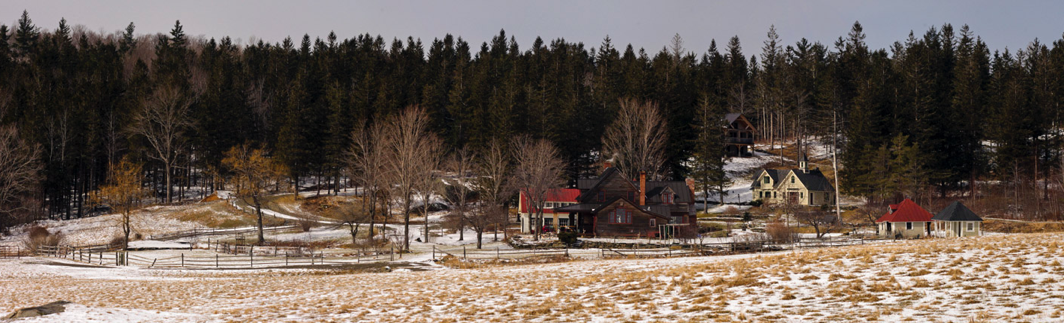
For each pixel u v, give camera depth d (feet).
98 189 310.45
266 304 86.22
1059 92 317.01
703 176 284.61
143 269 151.74
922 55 383.24
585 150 310.45
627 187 235.20
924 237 190.60
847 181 286.25
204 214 260.21
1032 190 253.44
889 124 305.32
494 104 305.32
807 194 283.38
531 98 320.50
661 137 281.74
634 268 109.29
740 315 58.54
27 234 237.04
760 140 440.86
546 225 234.79
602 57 490.90
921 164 266.77
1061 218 222.89
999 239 98.02
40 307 73.82
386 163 210.59
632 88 327.06
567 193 239.09
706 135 290.15
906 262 79.36
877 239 185.68
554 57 477.77
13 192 259.80
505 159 247.91
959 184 301.84
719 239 192.95
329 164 296.30
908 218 194.49
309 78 384.27
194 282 122.11
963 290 61.82
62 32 493.77
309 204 283.59
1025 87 341.00
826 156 372.38
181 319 71.61
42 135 286.25
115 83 338.13
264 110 382.22
